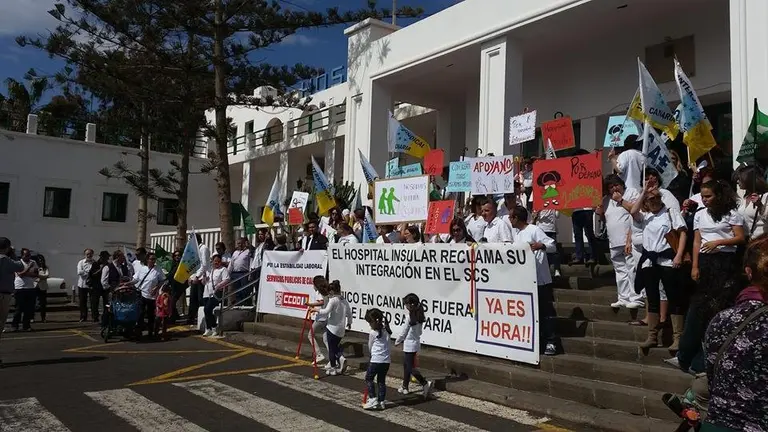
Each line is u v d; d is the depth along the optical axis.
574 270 9.85
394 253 9.19
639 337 7.19
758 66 8.84
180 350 10.91
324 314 8.51
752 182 6.46
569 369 6.93
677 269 6.42
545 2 12.24
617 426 5.64
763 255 2.73
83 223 27.78
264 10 17.30
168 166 30.02
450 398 7.05
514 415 6.30
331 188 14.97
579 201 8.38
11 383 7.96
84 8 17.36
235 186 32.50
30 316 14.67
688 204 7.36
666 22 12.37
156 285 12.87
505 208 10.34
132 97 20.06
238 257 13.38
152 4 17.31
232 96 20.17
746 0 9.03
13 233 26.12
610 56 13.50
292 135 25.98
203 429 5.82
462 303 8.14
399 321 9.10
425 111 19.61
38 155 26.94
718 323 2.75
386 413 6.41
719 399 2.65
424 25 15.10
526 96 15.58
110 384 7.89
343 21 17.52
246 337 11.80
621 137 10.72
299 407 6.66
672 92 12.20
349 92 17.47
